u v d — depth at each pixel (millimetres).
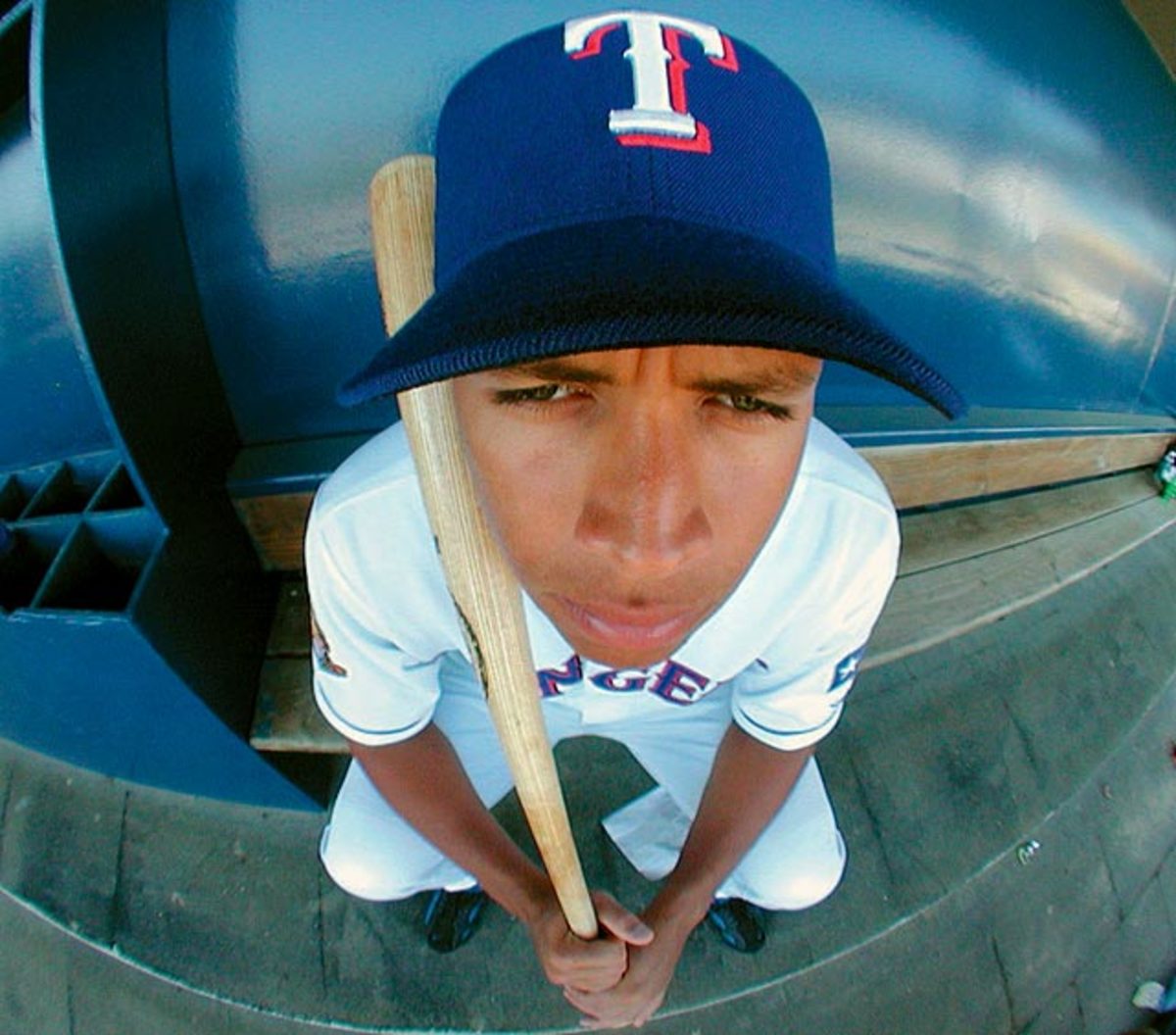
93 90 548
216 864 867
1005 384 957
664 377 241
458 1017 784
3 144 629
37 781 933
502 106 284
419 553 491
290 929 829
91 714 763
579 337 224
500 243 265
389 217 359
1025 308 901
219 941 825
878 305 824
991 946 872
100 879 862
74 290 540
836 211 764
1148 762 1025
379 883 721
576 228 251
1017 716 996
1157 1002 872
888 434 887
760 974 803
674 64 269
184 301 687
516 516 291
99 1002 834
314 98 652
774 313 231
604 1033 788
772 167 271
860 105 728
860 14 701
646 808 841
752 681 617
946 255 823
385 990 797
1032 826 916
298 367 756
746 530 300
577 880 489
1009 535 975
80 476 746
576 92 266
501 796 779
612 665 348
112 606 697
